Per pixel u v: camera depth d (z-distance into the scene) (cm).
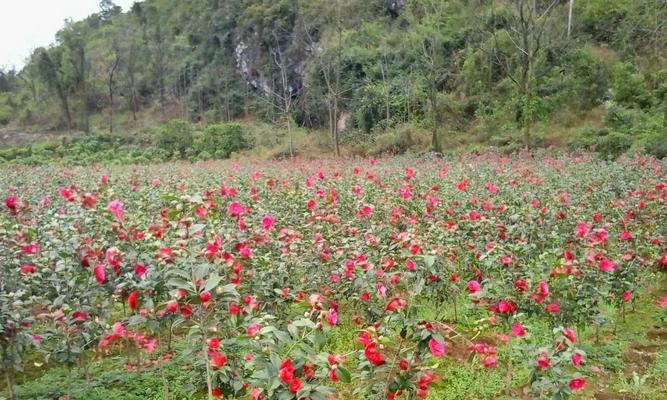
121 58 4462
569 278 346
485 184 718
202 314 235
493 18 2328
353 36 3078
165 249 280
